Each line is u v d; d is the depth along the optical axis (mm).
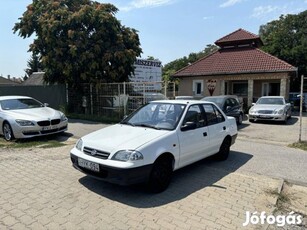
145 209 3873
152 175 4289
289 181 5191
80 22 14672
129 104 13516
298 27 31781
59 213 3723
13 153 6902
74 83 15883
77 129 11055
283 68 17875
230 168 5898
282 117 13570
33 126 8266
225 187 4770
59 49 14203
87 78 14930
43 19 14664
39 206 3924
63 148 7480
